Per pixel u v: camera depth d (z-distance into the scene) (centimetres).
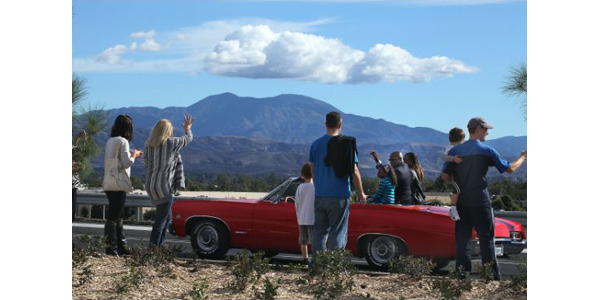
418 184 1031
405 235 954
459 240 821
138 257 789
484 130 811
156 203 881
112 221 899
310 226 927
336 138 806
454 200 809
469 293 695
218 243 1062
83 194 1912
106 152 903
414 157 1035
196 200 1086
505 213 1376
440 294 691
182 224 1080
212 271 776
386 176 1000
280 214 1025
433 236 944
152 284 699
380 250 973
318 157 812
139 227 1638
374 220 969
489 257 795
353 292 691
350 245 982
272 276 754
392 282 741
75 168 935
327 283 713
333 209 802
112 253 895
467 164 801
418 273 763
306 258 936
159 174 875
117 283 662
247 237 1047
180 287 692
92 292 660
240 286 695
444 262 998
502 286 722
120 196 901
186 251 1175
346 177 803
